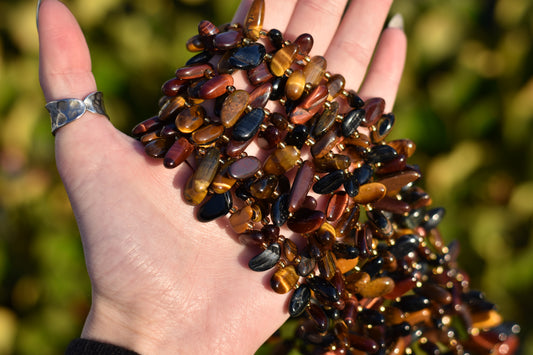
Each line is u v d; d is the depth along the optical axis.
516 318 0.39
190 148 0.29
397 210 0.31
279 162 0.30
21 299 0.39
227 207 0.29
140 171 0.29
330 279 0.30
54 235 0.38
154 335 0.29
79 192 0.29
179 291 0.29
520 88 0.37
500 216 0.38
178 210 0.30
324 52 0.34
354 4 0.34
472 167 0.38
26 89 0.38
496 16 0.37
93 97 0.29
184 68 0.30
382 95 0.34
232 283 0.30
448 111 0.38
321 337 0.31
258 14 0.30
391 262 0.31
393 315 0.32
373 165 0.32
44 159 0.39
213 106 0.31
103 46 0.37
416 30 0.38
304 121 0.30
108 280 0.29
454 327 0.34
